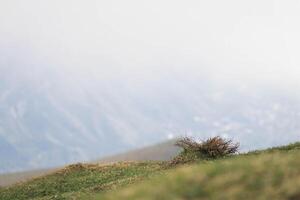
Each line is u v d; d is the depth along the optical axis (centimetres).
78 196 5675
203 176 2880
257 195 2683
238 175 2856
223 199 2642
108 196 2991
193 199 2669
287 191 2695
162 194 2723
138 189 2898
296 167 2983
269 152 6094
